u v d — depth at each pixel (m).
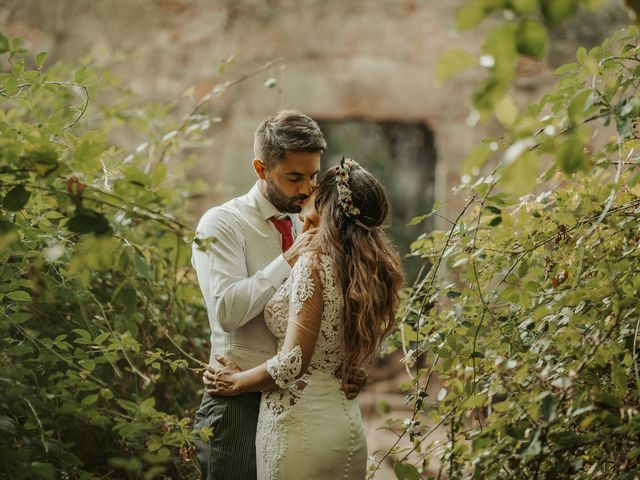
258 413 2.56
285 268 2.53
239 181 6.73
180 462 3.02
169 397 3.39
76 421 2.75
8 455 2.06
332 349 2.46
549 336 2.23
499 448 1.93
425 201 9.87
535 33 1.34
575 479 2.13
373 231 2.53
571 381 1.87
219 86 4.14
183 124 3.95
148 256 3.05
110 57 6.46
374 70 6.83
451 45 6.80
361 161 10.04
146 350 3.13
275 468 2.42
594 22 6.55
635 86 2.18
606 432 1.96
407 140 9.98
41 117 3.19
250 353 2.62
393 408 5.57
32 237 2.42
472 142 6.77
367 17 6.84
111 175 2.71
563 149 1.52
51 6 6.57
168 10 6.74
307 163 2.62
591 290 2.05
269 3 6.81
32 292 2.78
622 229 2.28
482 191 2.38
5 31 6.46
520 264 2.49
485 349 2.42
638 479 1.88
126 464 2.09
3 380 2.23
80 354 2.45
